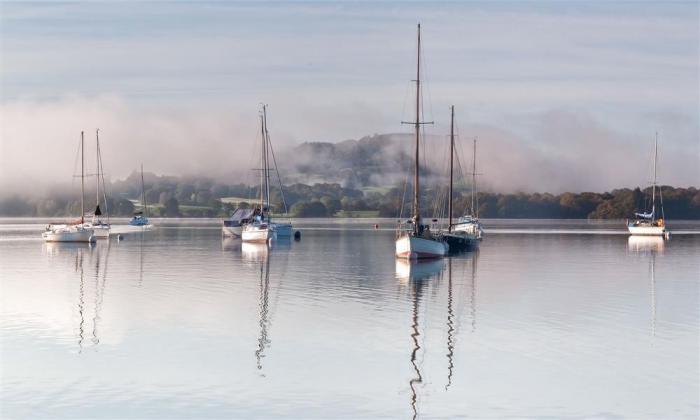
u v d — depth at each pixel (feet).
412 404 95.20
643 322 142.51
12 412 91.91
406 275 222.69
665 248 363.97
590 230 630.74
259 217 456.86
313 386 101.86
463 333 132.36
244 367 110.22
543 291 185.78
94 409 92.94
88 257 297.94
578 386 101.45
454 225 429.38
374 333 132.46
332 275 222.69
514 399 96.73
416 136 289.12
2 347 122.11
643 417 90.48
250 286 194.49
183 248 358.43
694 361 113.09
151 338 128.36
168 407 93.81
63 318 146.92
